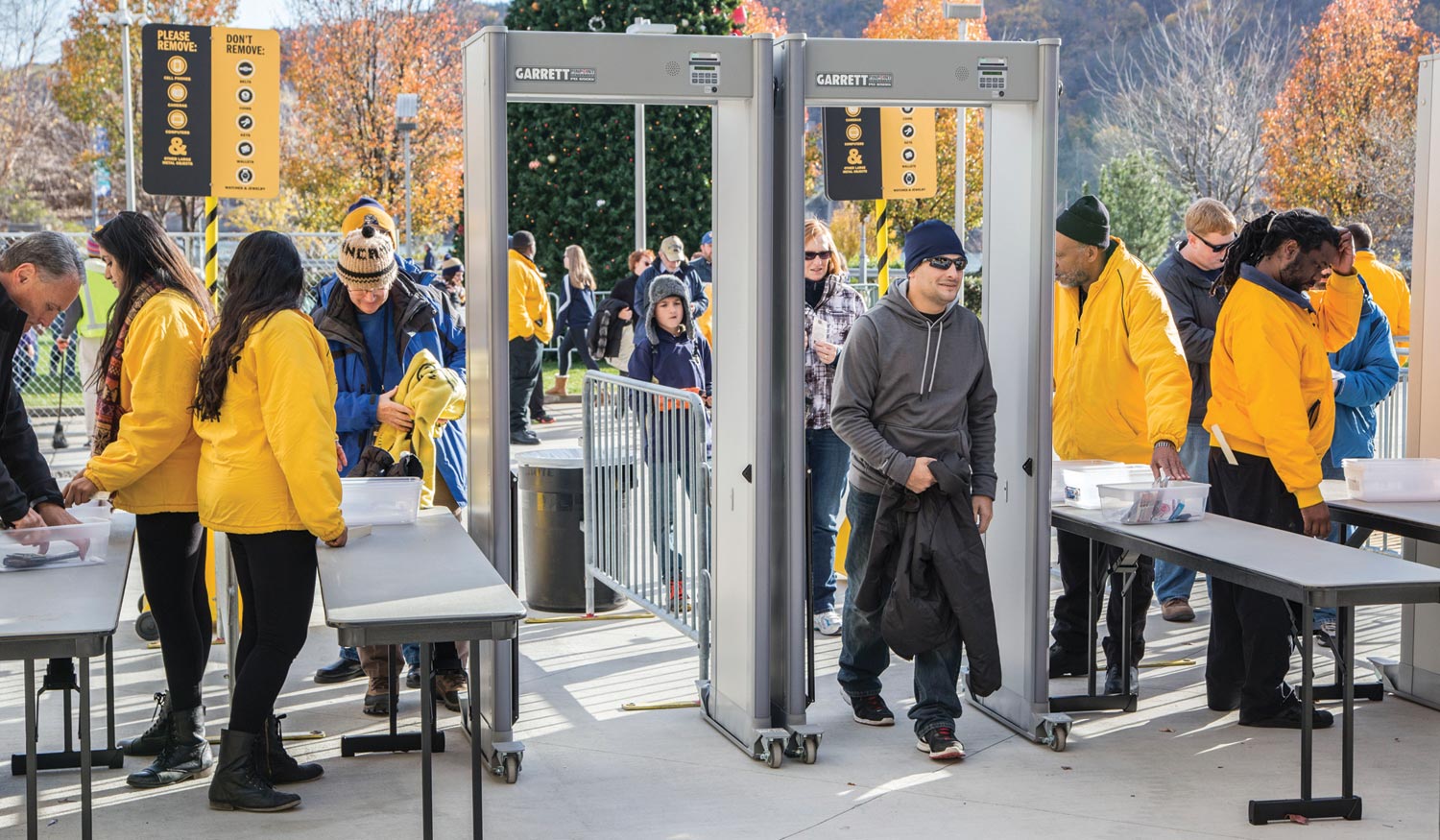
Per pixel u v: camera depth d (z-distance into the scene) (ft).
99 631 9.84
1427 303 16.06
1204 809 12.34
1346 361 18.75
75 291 12.76
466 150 13.99
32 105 108.17
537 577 20.44
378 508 13.60
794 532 13.85
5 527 12.75
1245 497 14.67
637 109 41.14
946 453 13.62
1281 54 92.17
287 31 108.17
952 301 13.76
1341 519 14.58
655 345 19.48
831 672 17.12
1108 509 14.06
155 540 12.76
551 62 12.99
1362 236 23.77
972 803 12.55
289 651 12.18
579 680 16.90
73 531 12.27
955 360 13.66
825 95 13.46
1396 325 24.18
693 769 13.56
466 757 13.97
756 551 13.76
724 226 14.32
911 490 13.30
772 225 13.46
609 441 19.17
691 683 16.75
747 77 13.32
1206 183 87.45
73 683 13.65
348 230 16.85
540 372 41.81
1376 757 13.80
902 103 13.70
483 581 11.18
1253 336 14.11
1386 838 11.63
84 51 102.58
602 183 54.13
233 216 108.06
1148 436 15.38
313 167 107.04
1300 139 84.43
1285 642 14.58
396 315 15.40
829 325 18.42
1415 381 16.24
